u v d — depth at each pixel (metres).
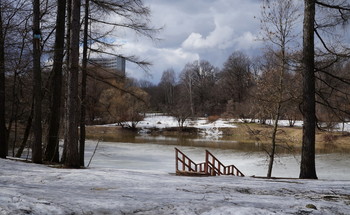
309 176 11.52
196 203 4.51
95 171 9.28
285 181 8.73
